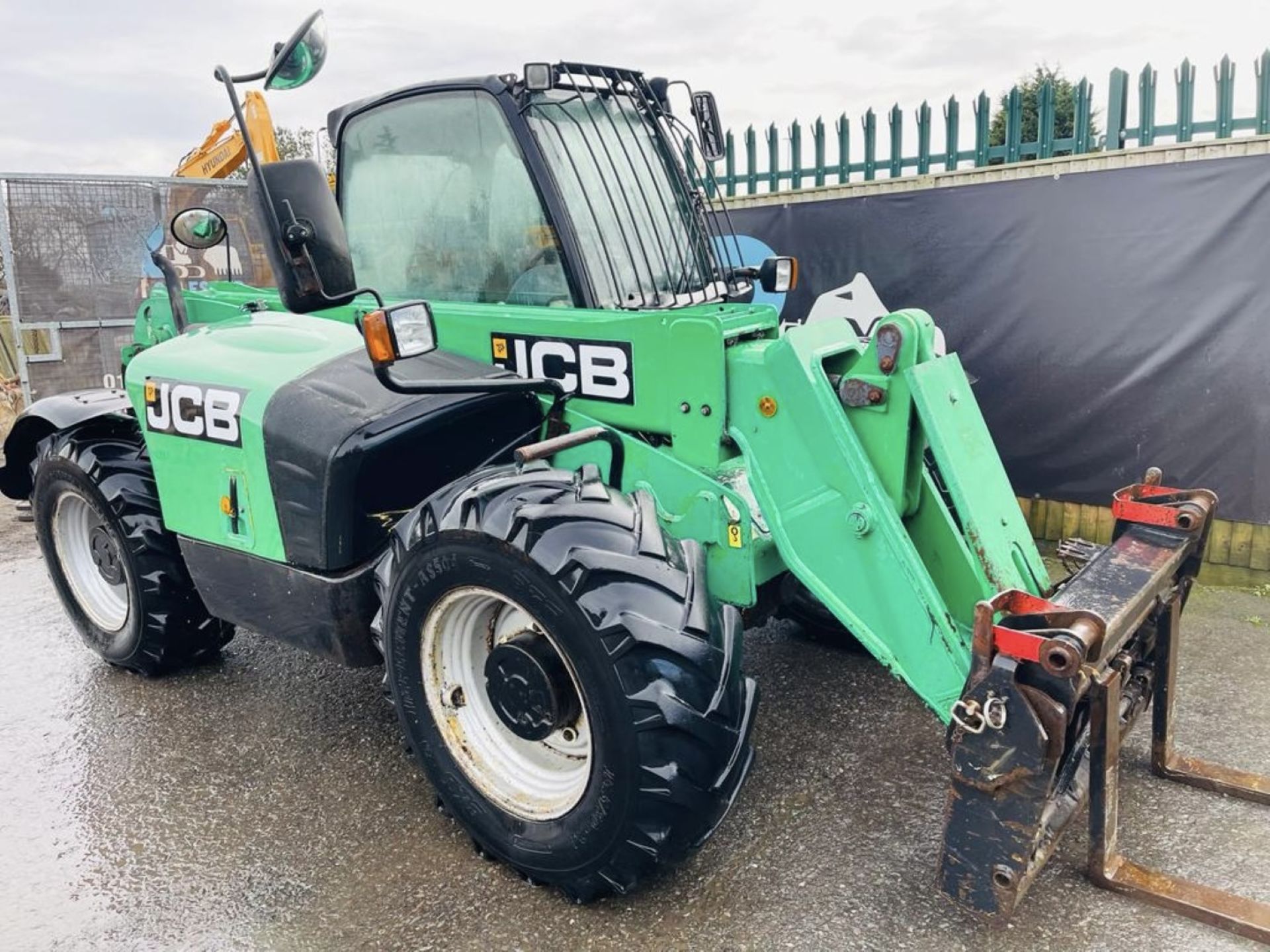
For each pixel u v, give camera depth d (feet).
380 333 7.12
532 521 6.84
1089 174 13.79
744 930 7.01
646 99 9.70
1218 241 13.01
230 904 7.54
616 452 8.18
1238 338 13.09
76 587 12.09
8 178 21.94
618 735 6.60
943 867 6.49
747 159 18.11
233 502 9.12
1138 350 13.89
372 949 6.98
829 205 16.31
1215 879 7.39
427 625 7.68
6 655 12.50
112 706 10.93
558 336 8.41
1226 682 10.63
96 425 11.36
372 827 8.51
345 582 8.45
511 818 7.52
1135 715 7.67
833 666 11.30
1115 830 7.12
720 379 7.59
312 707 10.77
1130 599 6.81
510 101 8.47
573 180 8.68
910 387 6.91
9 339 28.60
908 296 15.79
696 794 6.61
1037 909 7.06
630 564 6.73
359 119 9.75
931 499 7.52
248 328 10.24
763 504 7.60
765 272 10.43
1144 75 13.94
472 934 7.09
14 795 9.15
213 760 9.69
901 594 7.03
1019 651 5.93
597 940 6.97
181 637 11.14
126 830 8.54
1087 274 14.08
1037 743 5.91
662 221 9.46
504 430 8.87
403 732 8.15
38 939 7.19
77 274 22.99
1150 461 14.11
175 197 23.82
